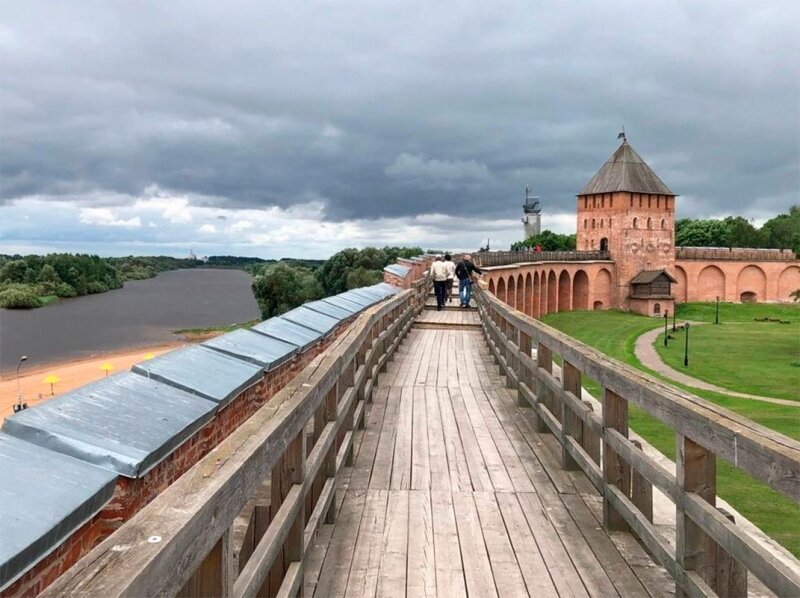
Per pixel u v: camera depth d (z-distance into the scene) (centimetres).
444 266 2188
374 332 993
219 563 226
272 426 299
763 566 265
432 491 588
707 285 8294
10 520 256
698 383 3944
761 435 277
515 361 961
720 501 550
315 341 914
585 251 7775
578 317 7238
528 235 13488
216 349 671
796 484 240
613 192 7806
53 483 294
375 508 548
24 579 273
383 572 440
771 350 5159
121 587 146
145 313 10862
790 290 8469
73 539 319
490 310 1359
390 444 724
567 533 502
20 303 11112
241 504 241
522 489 593
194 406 473
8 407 4419
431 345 1461
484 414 854
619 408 487
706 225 12106
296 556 376
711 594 324
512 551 472
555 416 729
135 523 184
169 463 436
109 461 353
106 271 16112
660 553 385
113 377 465
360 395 762
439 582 427
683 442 349
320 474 488
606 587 421
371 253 9131
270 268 8300
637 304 7619
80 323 9319
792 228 11506
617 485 491
